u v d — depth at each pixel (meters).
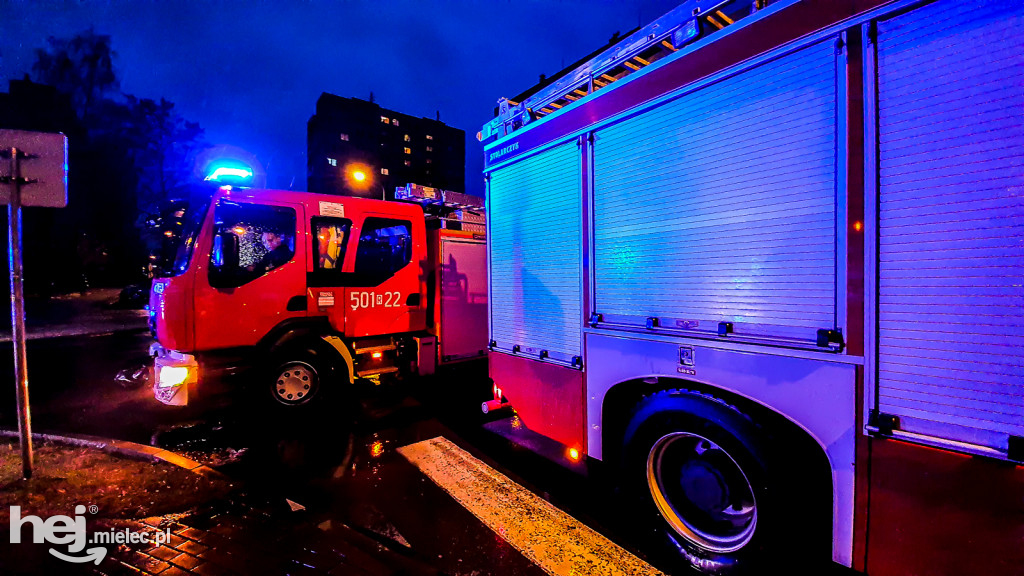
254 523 2.85
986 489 1.62
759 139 2.20
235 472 3.87
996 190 1.57
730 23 2.55
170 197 5.42
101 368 8.12
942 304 1.68
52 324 15.12
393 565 2.48
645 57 3.00
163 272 5.30
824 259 1.98
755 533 2.27
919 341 1.74
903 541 1.82
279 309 5.04
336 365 5.51
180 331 4.52
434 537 2.87
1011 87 1.54
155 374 4.65
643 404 2.76
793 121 2.08
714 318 2.40
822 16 1.97
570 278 3.29
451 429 5.01
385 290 5.75
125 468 3.60
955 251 1.66
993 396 1.58
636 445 2.80
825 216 1.97
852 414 1.92
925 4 1.72
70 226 32.56
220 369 4.71
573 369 3.27
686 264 2.53
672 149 2.60
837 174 1.93
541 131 3.51
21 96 30.02
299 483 3.66
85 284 32.25
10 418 5.31
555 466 4.01
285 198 5.10
